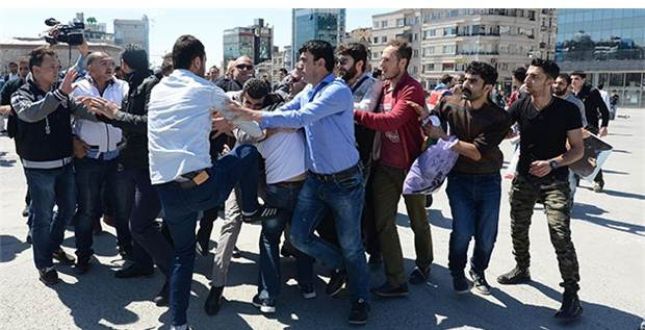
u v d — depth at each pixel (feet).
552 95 12.73
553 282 14.40
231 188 11.32
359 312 11.71
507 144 50.75
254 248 16.88
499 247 17.43
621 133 69.36
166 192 10.62
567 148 12.51
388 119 11.83
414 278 14.24
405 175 12.84
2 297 12.69
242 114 10.73
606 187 29.25
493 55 268.82
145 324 11.61
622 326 11.89
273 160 12.02
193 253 11.14
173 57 11.02
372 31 333.42
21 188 25.31
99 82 14.84
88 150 14.01
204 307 12.40
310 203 11.76
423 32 301.43
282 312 12.41
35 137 12.77
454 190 12.96
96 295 13.00
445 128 13.00
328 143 11.15
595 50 216.95
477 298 13.32
